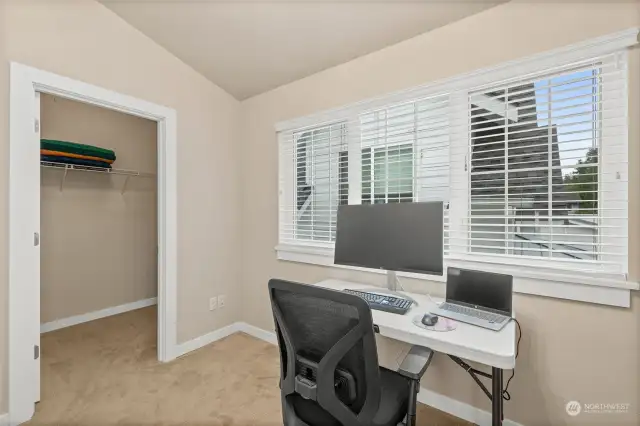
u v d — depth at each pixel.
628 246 1.43
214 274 2.84
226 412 1.88
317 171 2.58
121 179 3.64
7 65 1.74
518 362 1.67
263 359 2.52
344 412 1.08
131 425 1.76
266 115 2.86
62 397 2.00
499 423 1.46
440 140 1.99
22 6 1.79
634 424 1.41
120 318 3.44
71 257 3.24
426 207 1.73
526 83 1.66
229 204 2.97
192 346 2.66
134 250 3.77
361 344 1.09
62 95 1.97
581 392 1.52
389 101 2.11
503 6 1.71
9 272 1.76
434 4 1.77
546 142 1.66
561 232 1.63
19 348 1.79
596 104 1.50
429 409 1.90
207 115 2.77
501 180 1.78
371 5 1.85
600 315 1.47
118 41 2.19
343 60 2.32
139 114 2.34
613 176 1.48
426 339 1.33
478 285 1.62
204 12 2.09
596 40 1.46
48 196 3.08
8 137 1.75
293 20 2.05
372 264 1.88
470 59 1.81
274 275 2.81
